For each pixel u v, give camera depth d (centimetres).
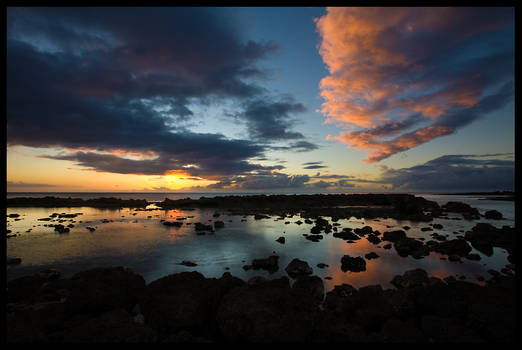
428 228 2894
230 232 2659
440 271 1473
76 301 912
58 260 1642
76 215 4112
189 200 6888
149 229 2833
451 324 788
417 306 962
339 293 1114
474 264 1606
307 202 6975
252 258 1703
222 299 885
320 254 1809
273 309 800
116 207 5881
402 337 723
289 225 3177
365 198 7531
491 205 7312
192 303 891
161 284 995
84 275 1180
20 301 1031
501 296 888
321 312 883
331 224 3278
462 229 2980
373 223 3438
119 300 987
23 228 2842
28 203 6212
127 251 1862
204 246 2023
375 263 1608
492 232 2389
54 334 712
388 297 969
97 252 1833
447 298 923
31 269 1477
